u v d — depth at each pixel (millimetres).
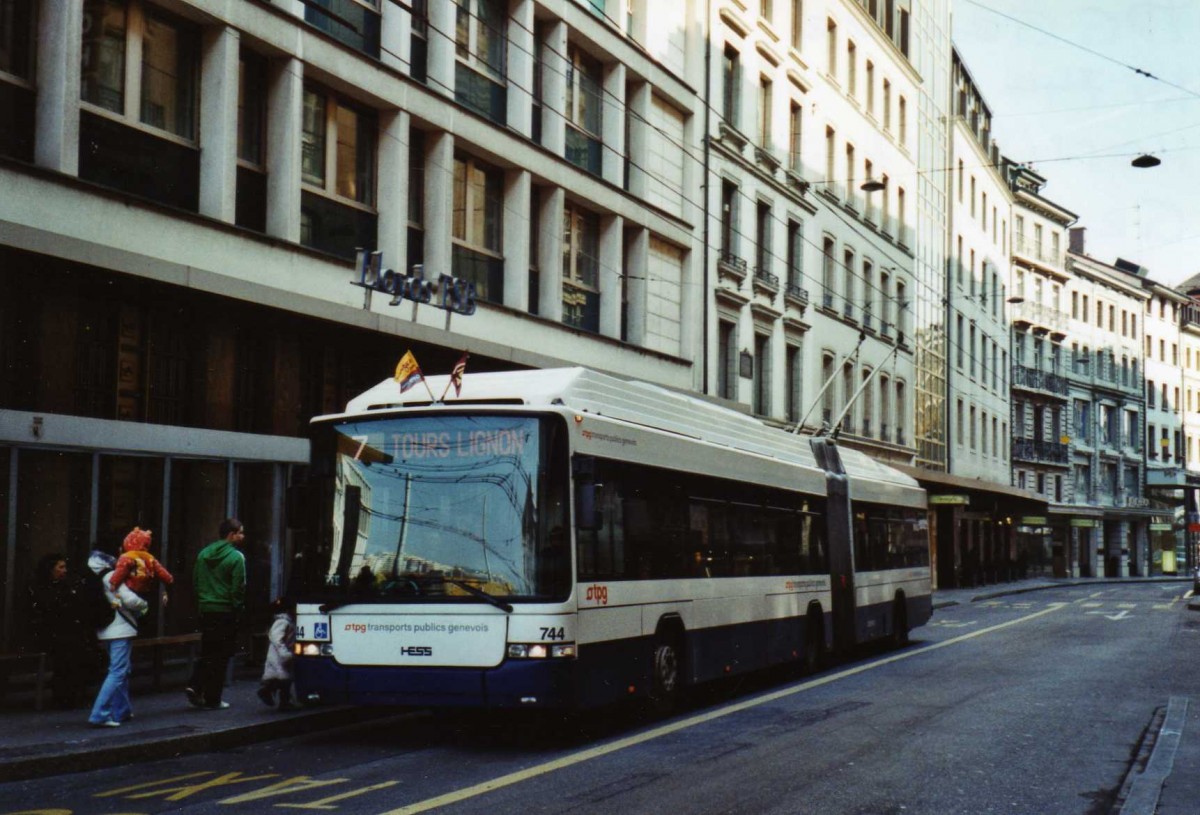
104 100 15453
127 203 15195
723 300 32688
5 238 13234
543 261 24281
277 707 12859
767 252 36094
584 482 10867
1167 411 90812
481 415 11227
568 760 10406
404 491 11258
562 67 24656
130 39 15750
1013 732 12109
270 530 16547
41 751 9977
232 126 16844
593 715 13406
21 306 14188
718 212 32375
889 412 47156
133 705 12984
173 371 16281
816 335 39719
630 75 27750
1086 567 79188
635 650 12211
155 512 14828
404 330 19094
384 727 12641
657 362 28406
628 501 12273
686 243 30094
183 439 15125
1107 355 81938
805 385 38719
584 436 11391
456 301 20281
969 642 24219
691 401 14789
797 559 17531
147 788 9227
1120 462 83188
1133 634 26359
